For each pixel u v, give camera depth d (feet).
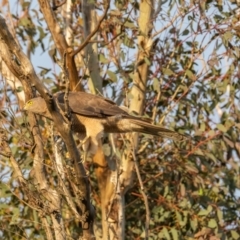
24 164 41.27
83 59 48.60
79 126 38.50
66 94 30.27
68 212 41.27
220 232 47.16
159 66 48.85
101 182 45.03
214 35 47.24
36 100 35.60
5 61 33.12
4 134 34.94
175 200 48.47
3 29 29.76
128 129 38.24
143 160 48.67
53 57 46.62
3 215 44.09
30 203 35.76
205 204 48.62
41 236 42.29
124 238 44.80
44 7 44.27
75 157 31.40
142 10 48.16
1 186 42.06
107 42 47.09
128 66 48.62
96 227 45.88
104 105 38.17
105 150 44.88
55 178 39.17
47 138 39.60
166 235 46.39
